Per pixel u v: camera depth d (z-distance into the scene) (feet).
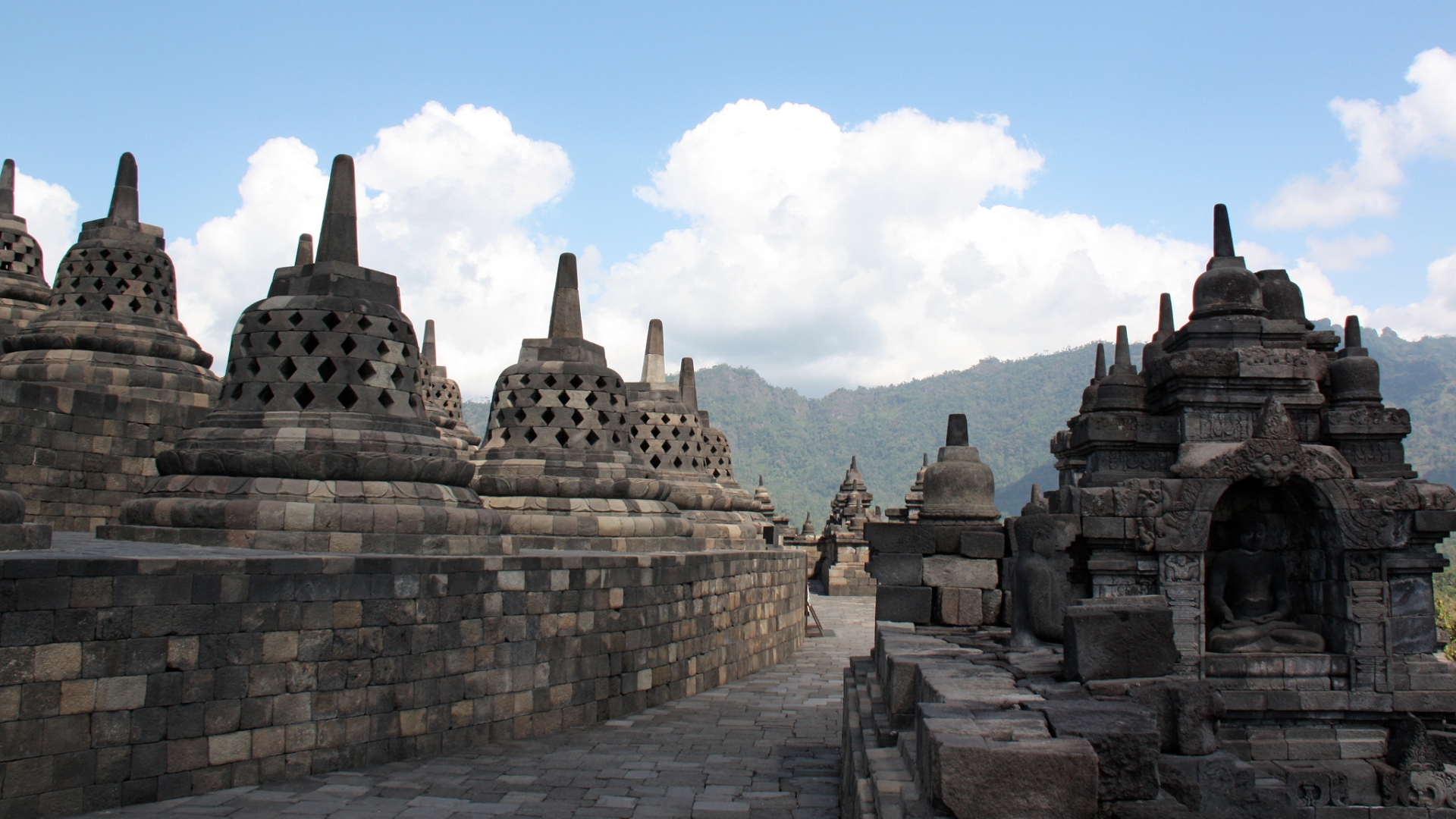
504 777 35.60
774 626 74.95
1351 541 35.01
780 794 34.47
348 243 46.57
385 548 41.34
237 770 32.35
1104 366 68.08
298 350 43.80
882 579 43.19
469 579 40.63
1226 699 34.99
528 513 60.18
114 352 68.03
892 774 21.80
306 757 34.30
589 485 61.52
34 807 27.58
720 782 36.11
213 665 31.94
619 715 48.85
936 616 42.65
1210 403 38.27
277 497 40.75
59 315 68.44
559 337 65.16
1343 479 35.53
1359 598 35.06
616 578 49.19
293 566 34.30
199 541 40.22
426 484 44.45
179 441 44.47
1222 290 39.55
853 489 170.09
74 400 61.31
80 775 28.63
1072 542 37.40
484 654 41.14
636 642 50.70
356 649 36.04
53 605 28.30
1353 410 38.27
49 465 59.88
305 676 34.40
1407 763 33.78
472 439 98.12
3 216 84.43
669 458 83.61
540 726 43.73
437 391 97.96
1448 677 34.50
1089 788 16.70
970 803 16.80
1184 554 36.47
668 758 39.83
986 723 19.13
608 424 64.39
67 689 28.48
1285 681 35.19
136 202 72.84
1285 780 34.32
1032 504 35.60
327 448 42.06
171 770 30.68
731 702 54.19
